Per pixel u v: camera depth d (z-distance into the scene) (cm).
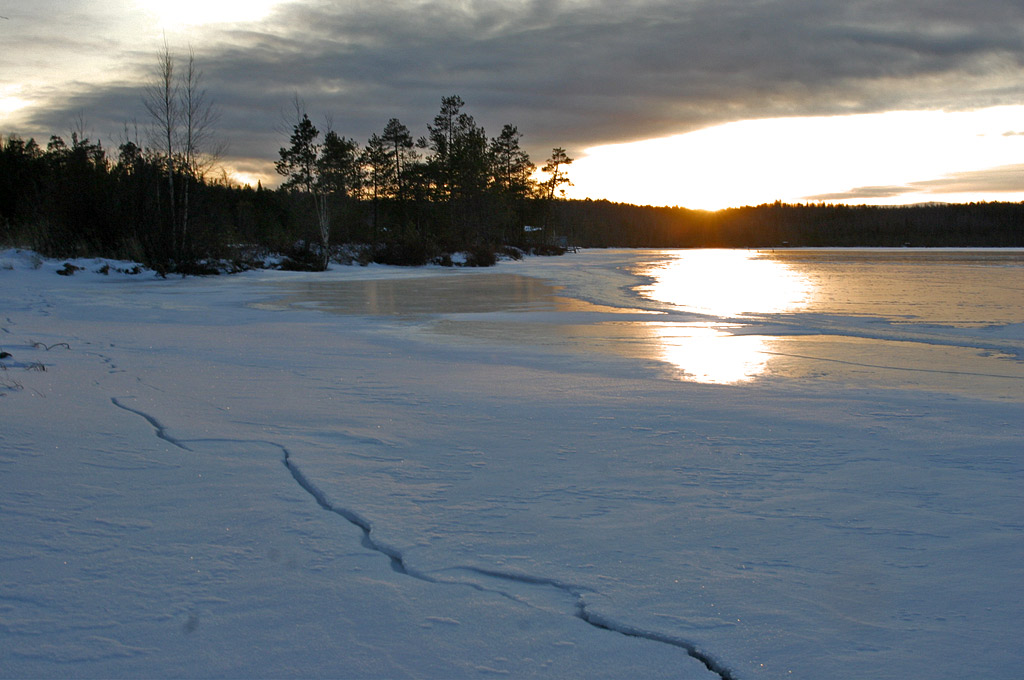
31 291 2272
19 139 4231
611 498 417
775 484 446
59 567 309
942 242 17525
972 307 2020
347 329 1347
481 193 6619
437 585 303
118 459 464
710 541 355
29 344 989
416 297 2248
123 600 282
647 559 333
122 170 3759
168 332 1225
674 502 411
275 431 553
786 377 885
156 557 322
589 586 305
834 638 265
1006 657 253
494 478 451
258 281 3061
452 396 711
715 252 10944
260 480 432
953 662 250
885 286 2966
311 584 300
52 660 242
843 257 8025
